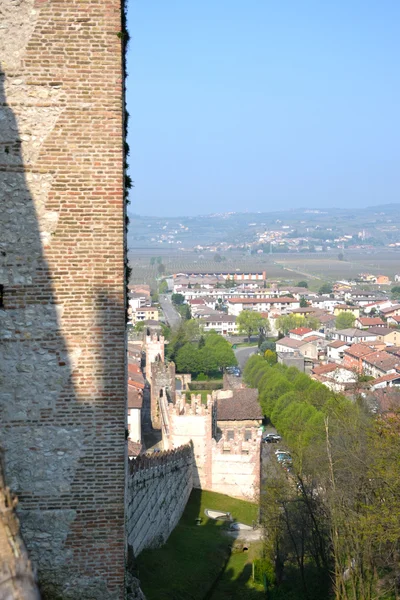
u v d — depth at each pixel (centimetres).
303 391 13200
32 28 2498
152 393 13300
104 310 2570
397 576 4541
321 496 5656
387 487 4600
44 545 2588
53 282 2550
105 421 2589
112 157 2545
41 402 2566
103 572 2611
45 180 2530
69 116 2523
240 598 5088
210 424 8688
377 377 18425
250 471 8631
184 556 5759
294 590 5303
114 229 2559
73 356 2570
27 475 2572
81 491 2592
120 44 2525
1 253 2527
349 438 5812
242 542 6569
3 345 2544
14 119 2506
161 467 5947
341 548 4891
